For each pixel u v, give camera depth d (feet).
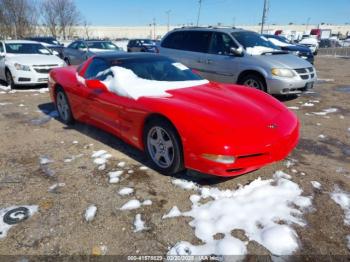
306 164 11.68
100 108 13.14
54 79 16.80
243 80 21.99
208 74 23.93
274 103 11.75
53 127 16.35
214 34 23.71
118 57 14.11
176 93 11.51
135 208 8.87
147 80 12.62
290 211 8.68
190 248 7.32
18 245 7.46
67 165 11.66
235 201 9.14
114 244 7.48
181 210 8.77
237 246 7.35
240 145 8.93
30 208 8.91
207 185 10.07
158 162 10.91
